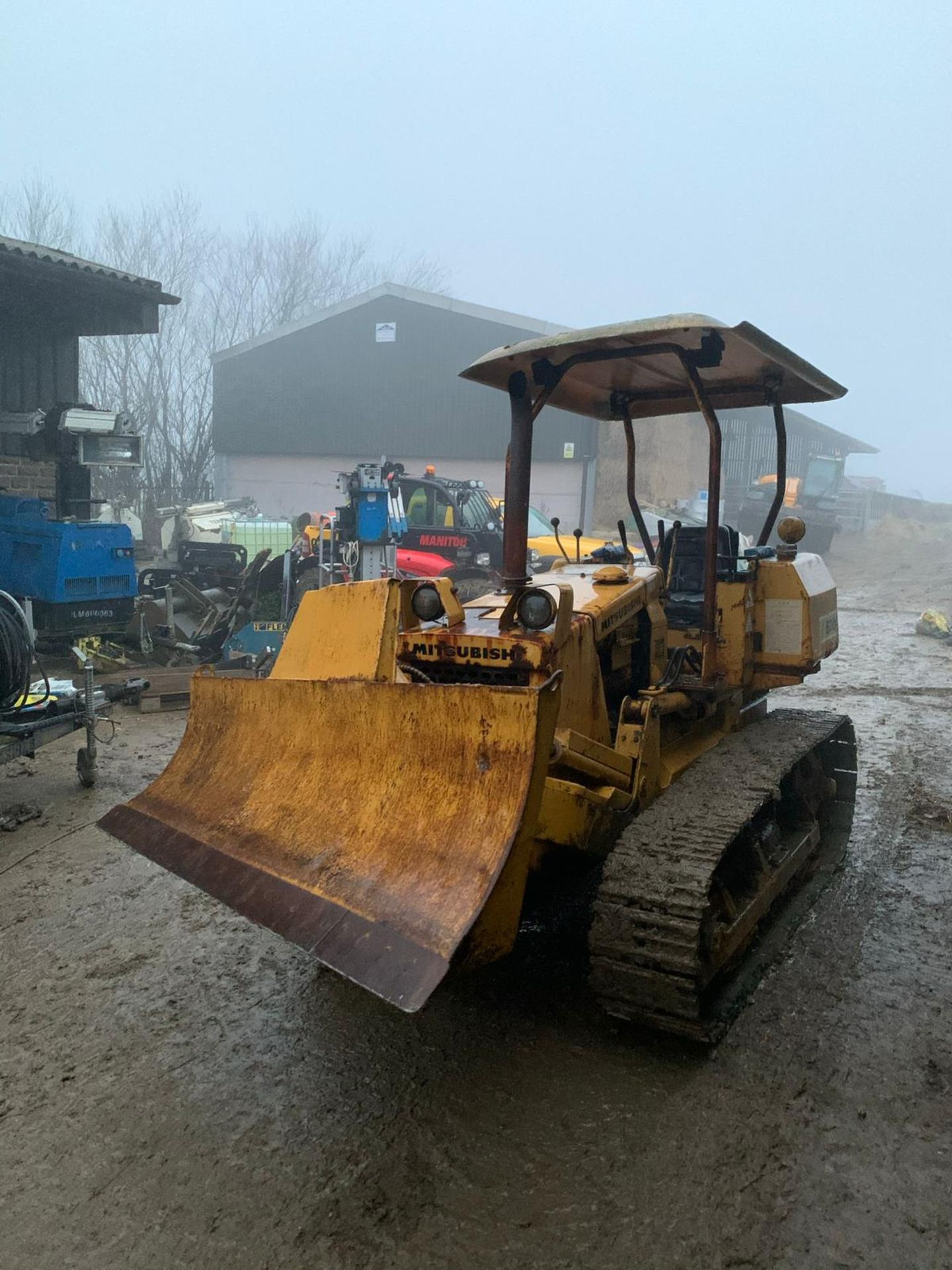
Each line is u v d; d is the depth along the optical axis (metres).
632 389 4.81
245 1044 3.34
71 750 7.15
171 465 27.81
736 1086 3.06
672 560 4.91
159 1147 2.81
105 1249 2.43
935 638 13.26
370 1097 3.03
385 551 10.10
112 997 3.67
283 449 25.94
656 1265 2.35
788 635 4.71
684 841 3.20
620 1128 2.86
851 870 4.91
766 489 25.25
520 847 2.66
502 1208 2.55
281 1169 2.71
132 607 9.90
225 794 3.43
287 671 4.43
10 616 5.62
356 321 25.00
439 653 3.39
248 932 4.23
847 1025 3.44
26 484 10.67
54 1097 3.05
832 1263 2.35
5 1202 2.60
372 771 3.07
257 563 10.08
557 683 2.76
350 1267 2.36
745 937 3.53
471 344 24.52
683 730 4.33
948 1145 2.79
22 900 4.55
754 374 4.43
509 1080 3.11
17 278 10.16
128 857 5.09
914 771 6.75
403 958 2.45
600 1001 3.21
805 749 4.20
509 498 4.05
